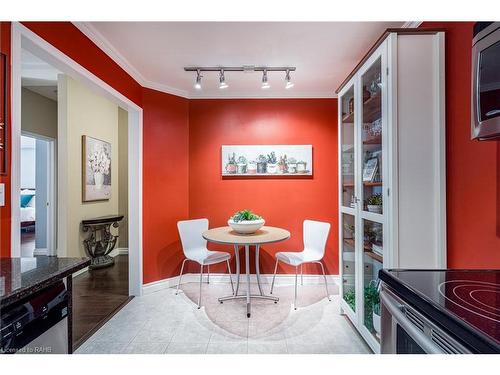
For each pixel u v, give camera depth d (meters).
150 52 2.41
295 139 3.40
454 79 1.53
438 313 0.77
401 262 1.60
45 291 0.96
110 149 4.57
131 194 2.96
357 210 2.15
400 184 1.60
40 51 1.62
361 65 2.04
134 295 2.96
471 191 1.41
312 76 2.94
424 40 1.61
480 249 1.36
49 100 4.32
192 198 3.41
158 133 3.14
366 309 2.04
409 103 1.61
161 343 2.04
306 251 3.05
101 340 2.09
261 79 3.01
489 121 1.00
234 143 3.41
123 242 4.91
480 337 0.64
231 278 3.15
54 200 4.47
